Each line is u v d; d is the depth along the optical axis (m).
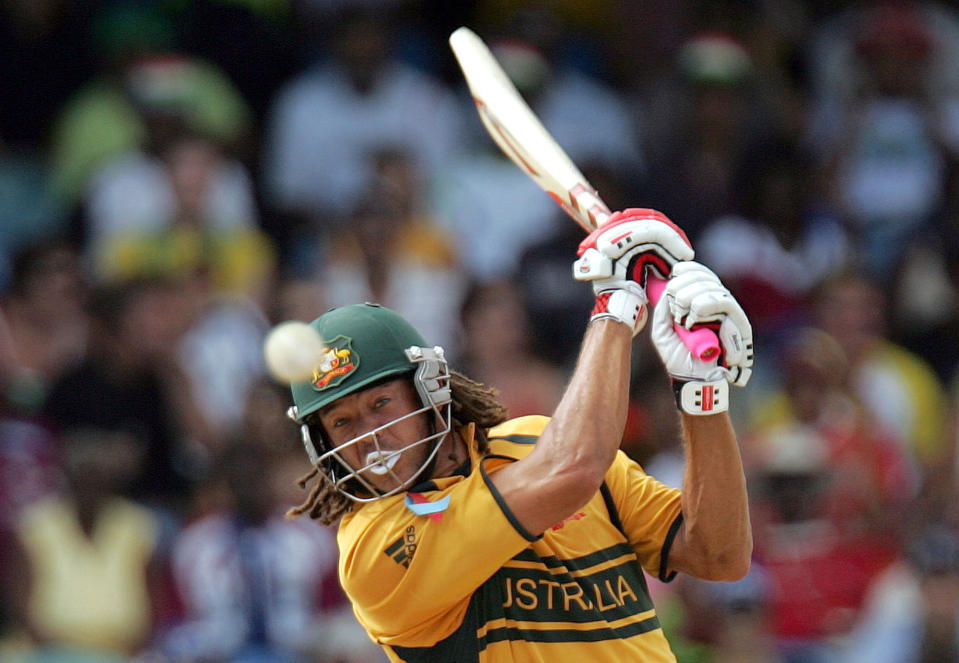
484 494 11.68
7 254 33.09
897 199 35.91
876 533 26.73
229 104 34.53
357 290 30.50
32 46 34.88
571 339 30.56
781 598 25.41
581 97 35.97
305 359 11.58
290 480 25.38
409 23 38.66
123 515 26.11
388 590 11.98
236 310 29.84
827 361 28.58
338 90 34.34
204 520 25.23
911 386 31.27
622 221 12.12
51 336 29.86
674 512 12.70
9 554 25.59
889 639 25.16
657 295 12.25
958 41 39.12
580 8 39.03
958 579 25.05
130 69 34.25
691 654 22.86
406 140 34.47
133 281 28.89
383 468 12.07
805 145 37.31
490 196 33.50
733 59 36.31
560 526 12.28
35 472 26.91
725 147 35.44
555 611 12.03
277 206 34.16
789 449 26.77
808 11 39.47
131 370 28.28
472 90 14.70
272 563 24.62
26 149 34.91
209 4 35.66
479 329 28.69
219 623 24.41
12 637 25.31
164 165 31.80
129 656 25.42
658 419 27.28
